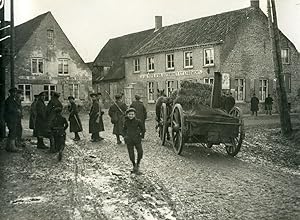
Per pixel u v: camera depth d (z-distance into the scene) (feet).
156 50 111.75
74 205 20.74
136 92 119.65
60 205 20.74
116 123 44.73
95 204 20.93
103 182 25.85
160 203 21.17
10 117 37.29
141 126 28.81
